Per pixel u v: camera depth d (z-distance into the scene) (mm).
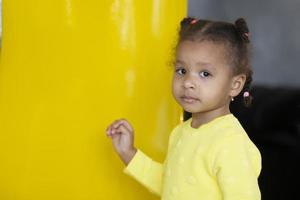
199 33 1186
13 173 1498
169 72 1462
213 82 1175
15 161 1491
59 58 1425
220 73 1178
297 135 2479
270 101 2502
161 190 1354
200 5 2529
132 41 1422
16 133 1482
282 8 2459
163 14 1443
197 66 1175
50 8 1416
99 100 1430
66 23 1411
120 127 1368
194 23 1212
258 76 2498
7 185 1508
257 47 2494
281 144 2479
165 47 1451
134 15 1414
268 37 2484
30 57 1448
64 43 1418
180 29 1255
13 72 1477
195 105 1190
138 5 1415
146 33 1434
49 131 1454
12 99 1481
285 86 2494
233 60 1190
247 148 1170
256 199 1104
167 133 1488
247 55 1224
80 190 1465
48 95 1443
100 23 1406
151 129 1472
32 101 1459
